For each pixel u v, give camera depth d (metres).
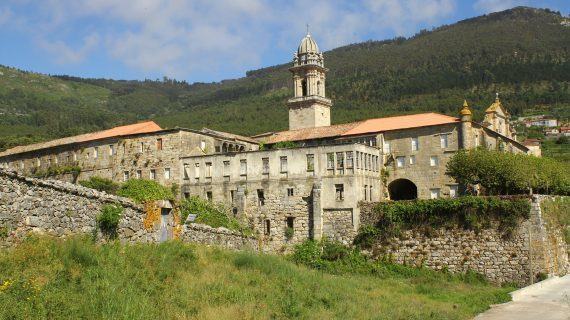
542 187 62.00
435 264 55.41
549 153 126.75
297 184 68.50
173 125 182.50
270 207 69.88
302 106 97.56
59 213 23.02
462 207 54.66
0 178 20.77
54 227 22.72
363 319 26.19
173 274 24.80
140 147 85.19
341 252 61.84
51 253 20.92
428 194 72.69
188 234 35.50
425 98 188.25
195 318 20.16
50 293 18.09
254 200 71.25
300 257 63.16
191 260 28.14
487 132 76.50
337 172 66.19
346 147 66.19
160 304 20.55
